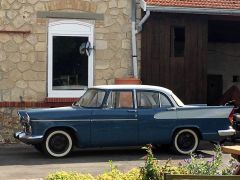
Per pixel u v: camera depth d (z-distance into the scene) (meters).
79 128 12.05
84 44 15.34
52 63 15.09
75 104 12.84
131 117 12.32
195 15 16.06
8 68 14.78
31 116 11.84
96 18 15.37
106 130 12.21
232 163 6.54
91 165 11.04
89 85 15.38
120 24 15.54
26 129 12.06
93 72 15.41
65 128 12.09
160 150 13.53
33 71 14.94
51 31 15.07
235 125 14.38
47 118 11.89
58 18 15.12
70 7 15.17
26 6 14.86
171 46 15.95
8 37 14.80
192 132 12.73
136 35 15.67
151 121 12.44
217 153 6.71
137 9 15.66
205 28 16.16
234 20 16.72
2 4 14.71
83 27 15.30
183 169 6.25
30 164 11.15
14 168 10.62
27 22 14.88
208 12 15.67
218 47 20.61
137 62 15.70
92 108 12.23
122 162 11.49
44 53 15.01
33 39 14.94
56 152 12.05
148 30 15.73
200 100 16.11
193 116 12.67
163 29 15.85
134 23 15.54
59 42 15.17
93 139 12.16
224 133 12.80
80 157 12.23
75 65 15.29
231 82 20.72
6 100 14.74
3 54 14.75
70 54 15.25
